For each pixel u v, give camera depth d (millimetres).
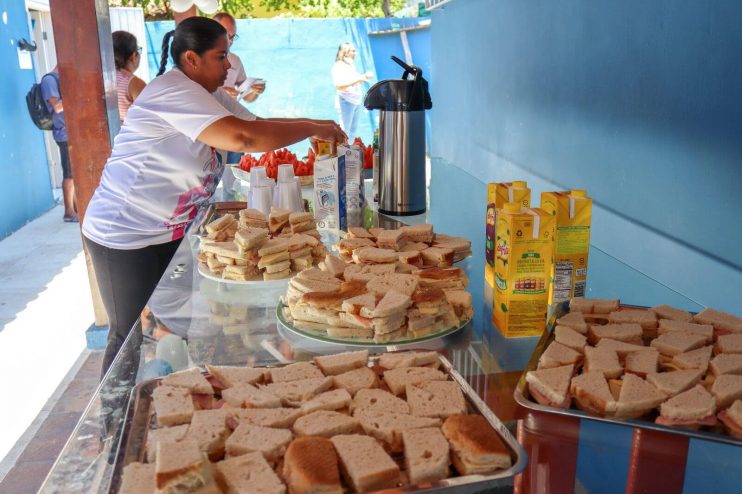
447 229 1786
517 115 2295
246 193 2367
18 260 5113
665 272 1425
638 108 1501
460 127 3041
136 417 824
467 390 881
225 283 1394
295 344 1068
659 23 1398
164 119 1956
